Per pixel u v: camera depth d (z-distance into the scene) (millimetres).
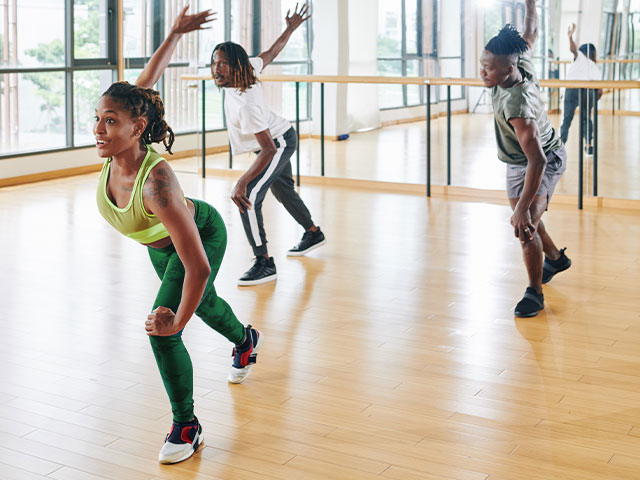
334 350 3174
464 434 2436
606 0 5730
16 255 4629
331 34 6777
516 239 5016
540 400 2688
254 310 3676
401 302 3789
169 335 2143
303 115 7020
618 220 5500
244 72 3867
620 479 2154
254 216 4059
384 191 6754
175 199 2068
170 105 8195
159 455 2283
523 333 3355
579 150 5883
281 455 2316
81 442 2402
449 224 5457
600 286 4012
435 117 6523
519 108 3326
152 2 7797
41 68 7387
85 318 3557
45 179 7359
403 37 6508
